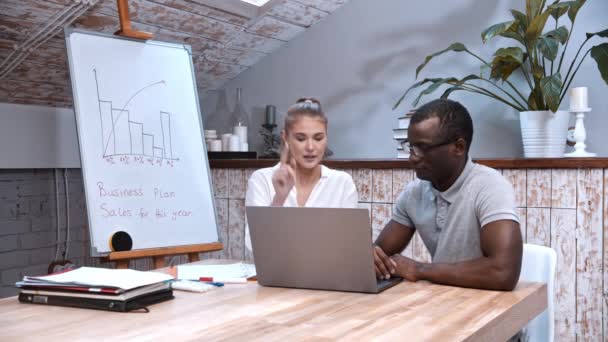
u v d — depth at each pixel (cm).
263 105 409
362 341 100
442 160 159
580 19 305
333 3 373
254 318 117
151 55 275
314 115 212
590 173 261
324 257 142
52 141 355
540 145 287
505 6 323
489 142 331
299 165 222
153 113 269
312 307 126
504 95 325
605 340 260
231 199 368
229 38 370
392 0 360
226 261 198
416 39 352
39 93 346
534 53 287
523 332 162
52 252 369
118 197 249
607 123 298
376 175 315
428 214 173
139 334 105
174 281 150
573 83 307
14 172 346
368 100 370
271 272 149
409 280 156
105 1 293
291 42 396
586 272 263
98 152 248
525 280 160
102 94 254
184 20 335
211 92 429
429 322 113
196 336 104
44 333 106
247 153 380
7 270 343
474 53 334
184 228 265
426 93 304
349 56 375
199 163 281
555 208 270
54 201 370
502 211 152
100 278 133
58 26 297
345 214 136
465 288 148
